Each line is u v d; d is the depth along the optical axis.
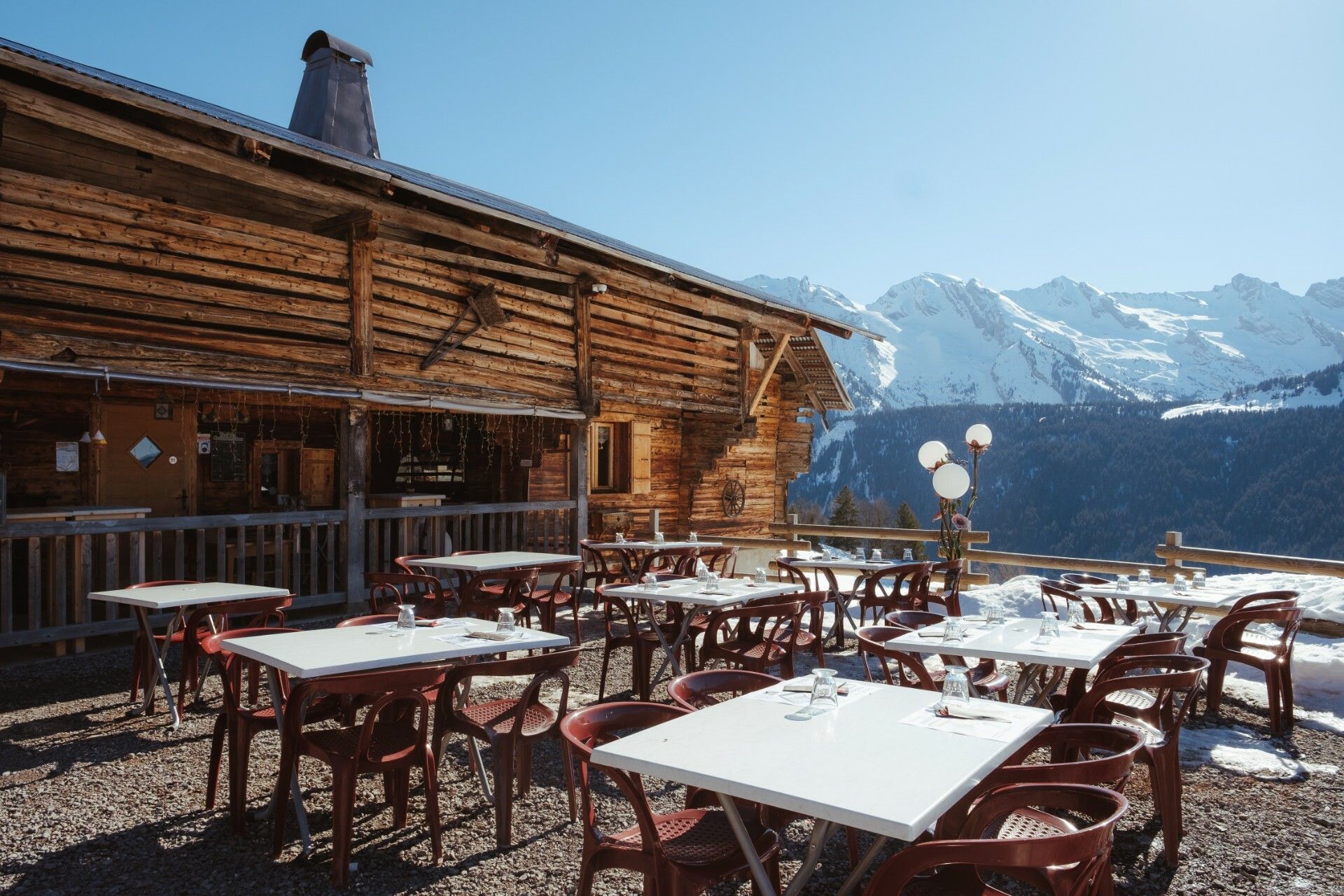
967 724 3.33
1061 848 2.45
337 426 13.73
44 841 4.29
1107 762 3.05
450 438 15.52
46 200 7.68
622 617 10.62
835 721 3.38
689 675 4.09
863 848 4.37
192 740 5.80
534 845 4.28
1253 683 7.82
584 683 7.55
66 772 5.20
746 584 7.48
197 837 4.34
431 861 4.11
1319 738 6.23
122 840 4.30
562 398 12.57
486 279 11.40
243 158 8.48
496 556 9.34
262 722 4.42
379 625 5.27
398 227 11.16
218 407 11.69
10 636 7.48
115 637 8.75
